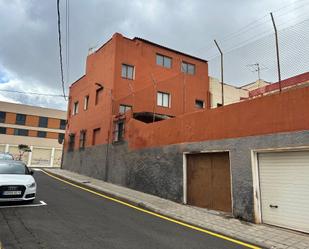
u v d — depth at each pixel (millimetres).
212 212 10250
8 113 48219
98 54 23828
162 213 10086
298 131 8188
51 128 50844
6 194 9484
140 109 21219
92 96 23859
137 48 22312
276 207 8609
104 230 7254
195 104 24531
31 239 6129
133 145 16266
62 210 9336
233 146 10047
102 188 15336
